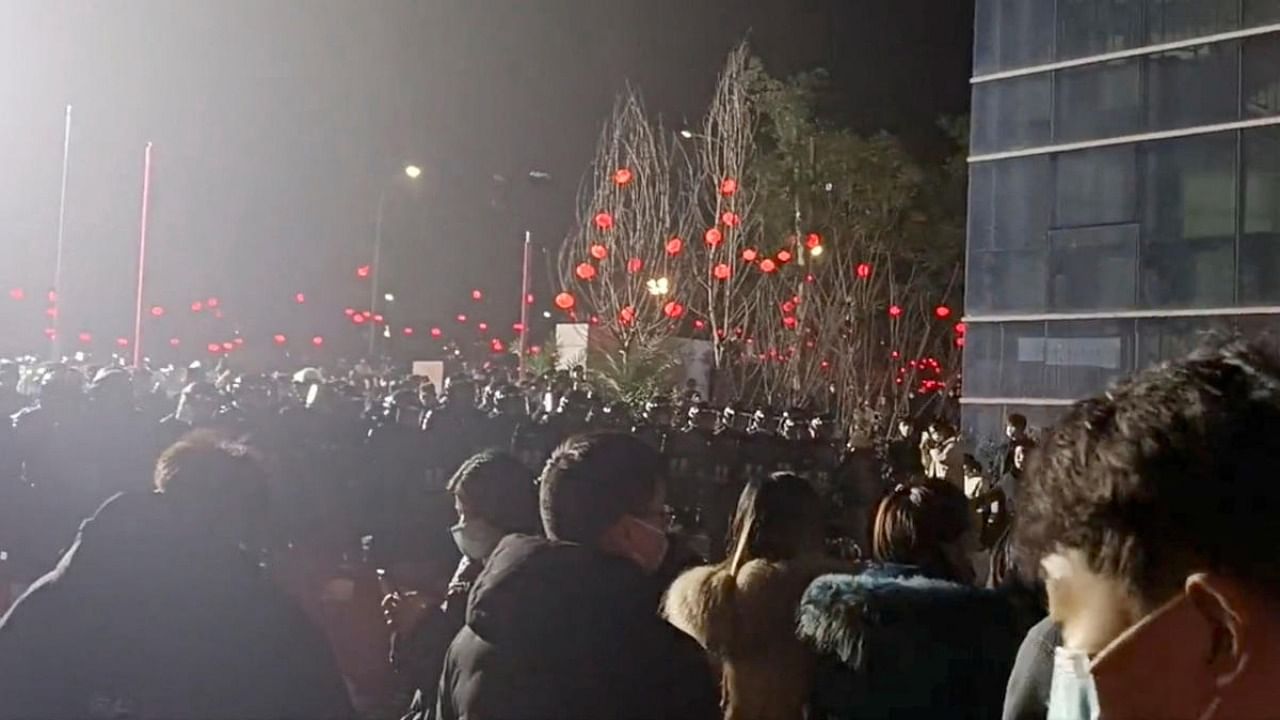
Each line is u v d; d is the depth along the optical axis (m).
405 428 15.06
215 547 3.94
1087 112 24.25
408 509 14.59
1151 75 23.31
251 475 4.07
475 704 3.68
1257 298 21.61
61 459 9.56
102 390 9.90
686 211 34.12
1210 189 22.36
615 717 3.59
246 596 3.94
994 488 12.83
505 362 35.47
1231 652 1.27
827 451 18.78
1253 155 21.80
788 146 36.94
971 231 26.03
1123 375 1.64
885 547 4.42
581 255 34.53
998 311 25.48
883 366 35.50
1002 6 25.75
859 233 36.44
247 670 3.86
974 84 26.09
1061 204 24.58
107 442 9.75
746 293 33.75
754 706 4.48
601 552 3.75
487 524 5.22
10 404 11.97
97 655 3.81
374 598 12.10
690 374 28.14
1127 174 23.56
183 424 10.89
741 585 4.54
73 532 9.52
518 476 5.26
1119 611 1.34
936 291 38.16
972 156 26.03
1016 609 3.97
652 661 3.63
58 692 3.79
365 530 14.35
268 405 15.70
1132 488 1.32
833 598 4.05
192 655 3.82
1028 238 25.08
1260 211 21.67
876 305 35.12
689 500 16.97
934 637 3.92
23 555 9.40
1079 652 1.35
